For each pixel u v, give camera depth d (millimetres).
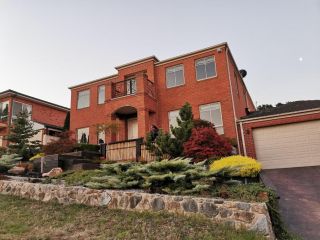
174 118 16531
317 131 12945
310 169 11688
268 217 5320
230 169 7258
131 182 7434
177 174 6957
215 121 15227
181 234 5023
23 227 5434
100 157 13414
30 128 18031
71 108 20922
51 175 10398
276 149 13477
